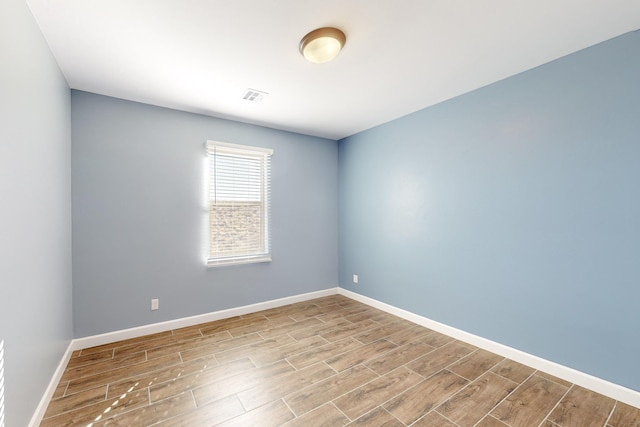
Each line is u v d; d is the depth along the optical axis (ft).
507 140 7.63
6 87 4.02
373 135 11.84
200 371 6.95
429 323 9.61
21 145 4.55
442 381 6.53
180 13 5.08
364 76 7.53
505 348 7.64
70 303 7.73
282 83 7.88
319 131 12.42
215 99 8.89
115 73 7.23
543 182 6.97
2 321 3.89
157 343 8.45
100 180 8.41
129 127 8.86
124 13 5.07
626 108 5.78
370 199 12.06
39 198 5.36
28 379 4.76
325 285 13.44
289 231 12.30
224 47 6.18
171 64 6.85
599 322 6.13
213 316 10.30
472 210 8.44
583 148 6.33
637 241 5.66
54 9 4.92
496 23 5.46
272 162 11.83
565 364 6.60
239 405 5.71
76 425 5.15
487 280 8.09
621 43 5.83
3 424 3.87
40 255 5.40
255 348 8.16
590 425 5.16
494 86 7.90
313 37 5.67
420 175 9.97
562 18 5.32
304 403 5.77
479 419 5.32
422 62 6.86
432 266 9.59
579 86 6.38
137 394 6.04
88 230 8.22
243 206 11.07
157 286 9.29
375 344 8.43
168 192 9.50
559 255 6.71
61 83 7.04
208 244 10.25
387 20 5.36
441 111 9.26
